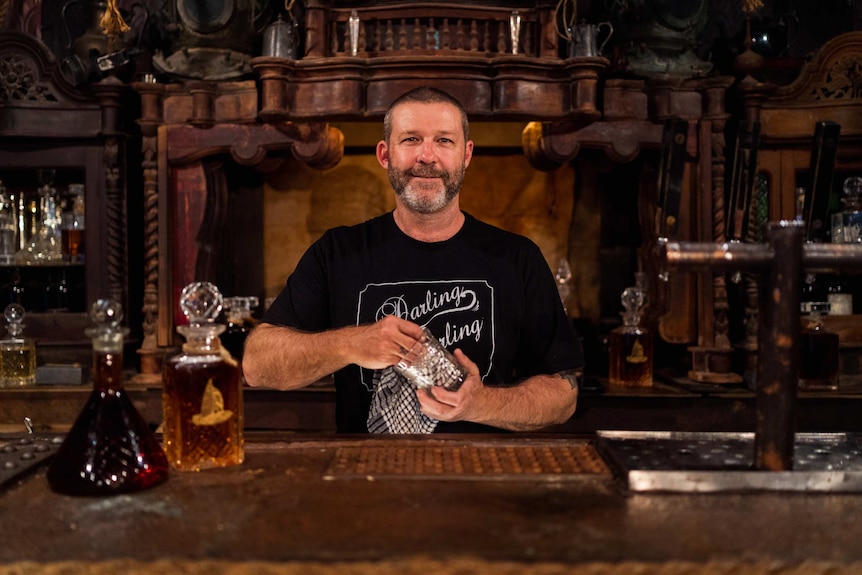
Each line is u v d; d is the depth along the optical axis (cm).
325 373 148
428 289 168
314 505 82
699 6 247
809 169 236
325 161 250
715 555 67
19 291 260
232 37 245
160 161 246
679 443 103
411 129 162
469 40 242
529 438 111
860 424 230
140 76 265
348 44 236
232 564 66
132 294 262
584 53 234
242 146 242
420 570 66
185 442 96
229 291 279
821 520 77
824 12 273
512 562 66
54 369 243
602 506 81
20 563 67
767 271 87
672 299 249
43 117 248
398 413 158
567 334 169
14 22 270
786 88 244
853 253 86
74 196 262
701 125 244
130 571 67
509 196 281
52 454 101
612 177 279
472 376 118
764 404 88
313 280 172
